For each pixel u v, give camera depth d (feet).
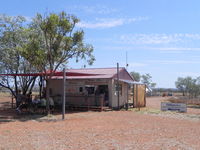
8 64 70.13
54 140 28.32
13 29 68.33
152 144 26.96
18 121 44.50
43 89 72.79
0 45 67.36
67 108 69.15
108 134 32.12
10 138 29.27
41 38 57.47
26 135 31.09
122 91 77.15
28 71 73.46
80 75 67.00
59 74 62.80
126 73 82.07
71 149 24.50
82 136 30.66
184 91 184.44
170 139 29.71
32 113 56.70
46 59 54.85
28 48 51.62
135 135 31.73
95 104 69.41
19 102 64.69
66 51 54.85
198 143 27.86
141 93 82.33
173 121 46.34
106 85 70.08
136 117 51.06
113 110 67.15
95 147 25.31
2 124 40.63
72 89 73.41
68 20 53.31
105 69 77.15
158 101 118.32
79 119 46.91
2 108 70.13
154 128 37.45
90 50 55.52
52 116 51.62
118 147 25.41
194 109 78.38
